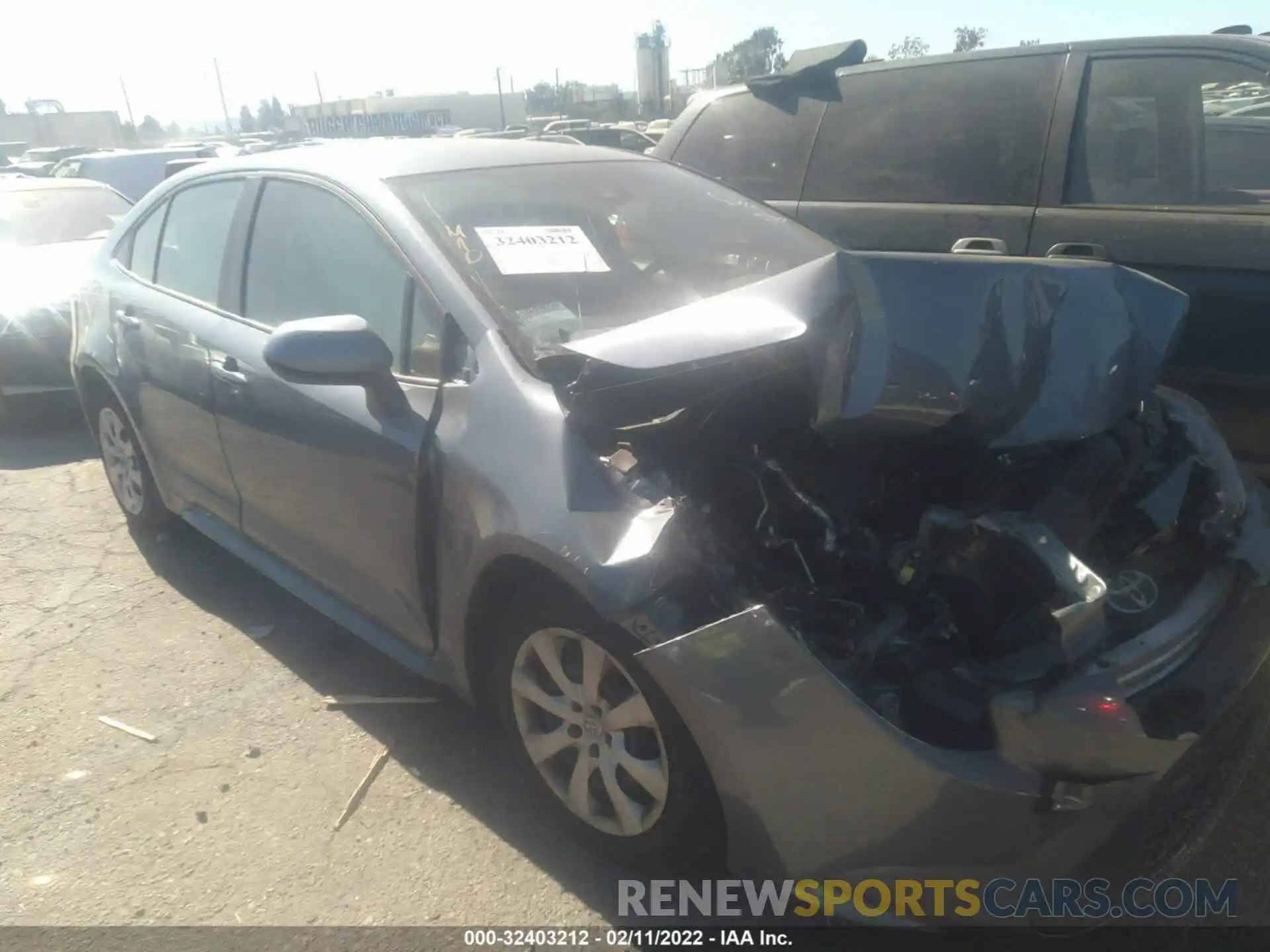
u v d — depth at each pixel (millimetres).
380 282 3098
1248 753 2473
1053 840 2068
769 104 5438
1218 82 4215
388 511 2928
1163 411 2910
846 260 2463
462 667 2859
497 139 3875
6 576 4504
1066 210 4410
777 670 2072
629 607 2219
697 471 2533
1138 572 2396
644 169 3842
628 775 2480
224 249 3791
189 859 2756
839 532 2457
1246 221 3932
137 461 4656
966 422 2363
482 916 2543
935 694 2111
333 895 2619
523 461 2525
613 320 2979
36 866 2742
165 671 3678
